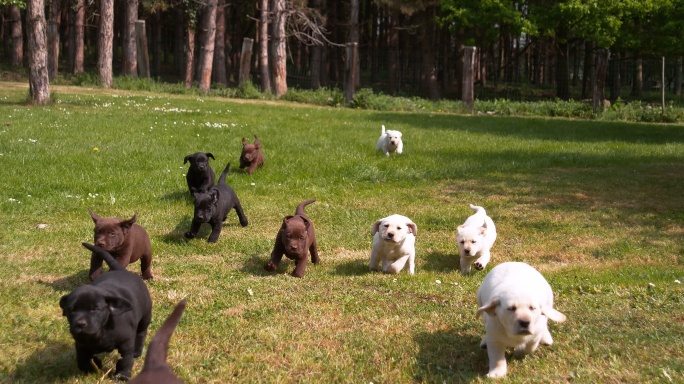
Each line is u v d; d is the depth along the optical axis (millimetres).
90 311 4227
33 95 23391
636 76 47656
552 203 11938
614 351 5383
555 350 5457
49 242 8312
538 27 40594
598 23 38656
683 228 10375
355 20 43688
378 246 7863
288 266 8102
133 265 7805
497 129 23125
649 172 15172
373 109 31844
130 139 15766
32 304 6168
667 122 29609
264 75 38656
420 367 5172
